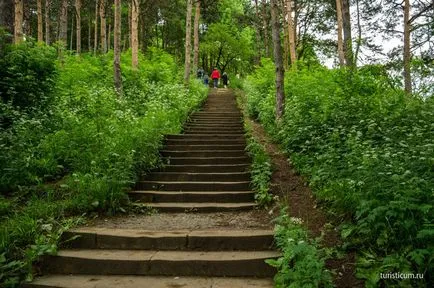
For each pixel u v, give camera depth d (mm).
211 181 7234
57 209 5332
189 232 4789
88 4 30094
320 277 3408
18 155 6523
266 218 5508
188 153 8625
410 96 7875
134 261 4160
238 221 5430
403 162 4801
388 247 3842
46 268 4215
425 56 15719
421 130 5785
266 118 11711
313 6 25500
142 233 4758
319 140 7297
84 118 8492
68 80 12469
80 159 6816
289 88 12867
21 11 13320
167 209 6039
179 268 4125
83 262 4207
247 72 39719
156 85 15344
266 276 4035
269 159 7484
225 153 8633
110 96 10781
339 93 8969
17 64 8719
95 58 16906
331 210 5004
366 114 7488
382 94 8484
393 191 4070
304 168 6789
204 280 3941
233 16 32219
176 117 11516
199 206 6043
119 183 6066
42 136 7379
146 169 7469
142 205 6035
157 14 32438
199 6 23734
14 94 8195
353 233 4305
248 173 7258
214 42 34031
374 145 6102
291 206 5660
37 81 8898
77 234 4707
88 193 5758
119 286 3789
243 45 34312
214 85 26469
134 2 16500
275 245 4488
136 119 9016
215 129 11422
